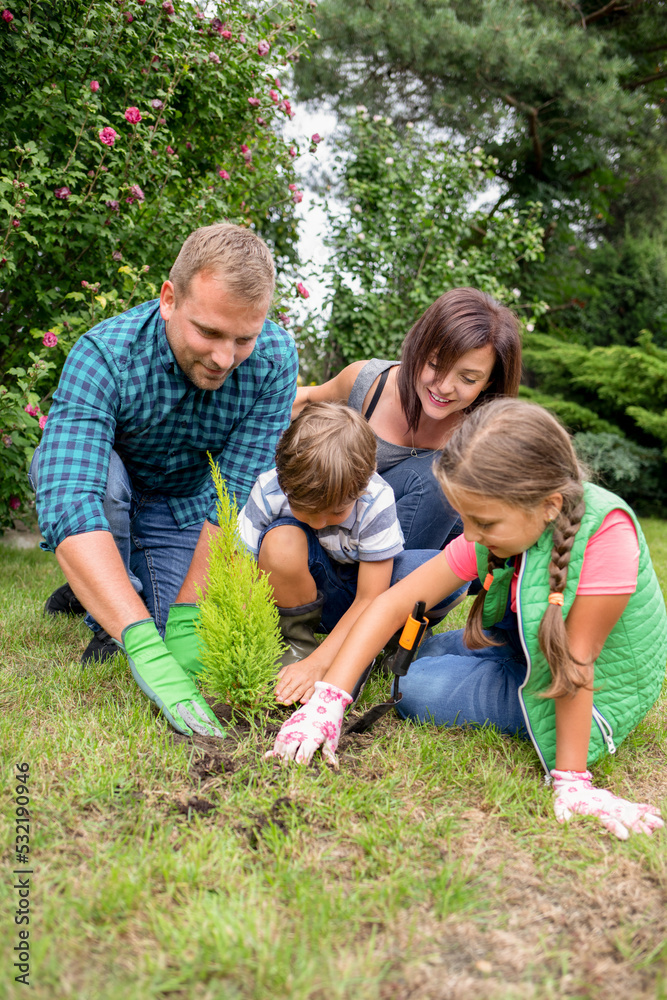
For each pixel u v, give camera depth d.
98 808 1.61
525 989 1.18
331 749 1.86
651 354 9.38
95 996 1.13
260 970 1.17
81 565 2.04
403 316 7.04
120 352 2.25
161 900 1.35
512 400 1.76
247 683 1.94
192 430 2.52
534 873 1.48
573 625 1.77
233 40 4.51
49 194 3.71
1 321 4.17
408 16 8.67
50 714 2.02
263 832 1.55
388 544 2.21
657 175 11.51
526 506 1.65
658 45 10.70
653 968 1.24
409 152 7.25
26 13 3.69
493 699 2.07
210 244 1.97
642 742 2.10
